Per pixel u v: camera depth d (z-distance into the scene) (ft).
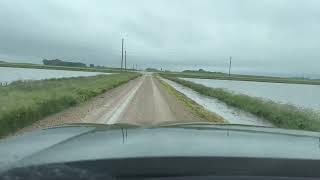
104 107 80.59
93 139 8.22
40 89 104.53
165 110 79.97
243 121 77.36
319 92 276.41
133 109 78.23
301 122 73.00
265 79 594.24
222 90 165.99
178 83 294.05
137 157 6.64
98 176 6.17
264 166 6.58
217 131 9.51
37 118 59.41
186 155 6.77
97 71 565.94
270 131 10.09
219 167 6.48
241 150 7.24
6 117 48.93
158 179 6.21
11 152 7.34
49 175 6.20
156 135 8.64
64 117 63.10
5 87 110.63
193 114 76.54
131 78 318.65
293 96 208.74
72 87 118.73
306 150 7.54
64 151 7.13
